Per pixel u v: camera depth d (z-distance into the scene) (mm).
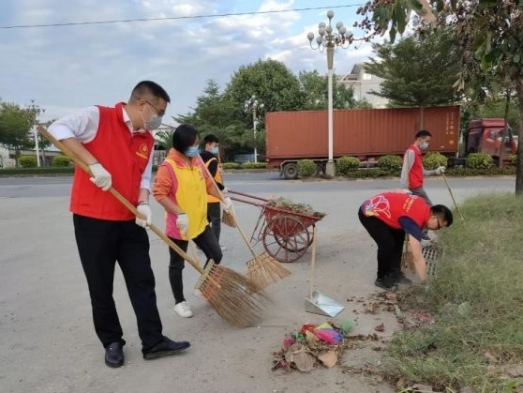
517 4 3662
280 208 5473
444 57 18312
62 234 7812
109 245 2906
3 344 3400
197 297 4359
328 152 19938
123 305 4164
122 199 2795
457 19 5051
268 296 4023
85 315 3957
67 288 4730
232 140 35094
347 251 5941
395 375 2715
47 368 3031
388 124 19797
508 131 19969
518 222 6219
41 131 2588
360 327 3516
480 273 3824
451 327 3043
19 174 28969
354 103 48156
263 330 3539
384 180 18500
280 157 20281
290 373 2867
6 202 12867
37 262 5879
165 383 2811
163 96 2885
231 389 2715
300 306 4020
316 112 19891
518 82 7105
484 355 2738
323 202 10984
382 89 20531
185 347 3178
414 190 6426
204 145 5535
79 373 2959
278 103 39031
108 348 3076
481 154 19344
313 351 3037
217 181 5484
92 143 2787
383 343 3197
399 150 19875
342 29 17625
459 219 6527
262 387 2723
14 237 7617
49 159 45250
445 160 19000
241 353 3168
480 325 3045
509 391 2285
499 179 17953
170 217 3744
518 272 3922
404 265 4852
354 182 17719
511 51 3834
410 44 18609
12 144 39469
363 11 5113
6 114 38531
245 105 39906
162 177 3574
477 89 5652
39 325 3748
